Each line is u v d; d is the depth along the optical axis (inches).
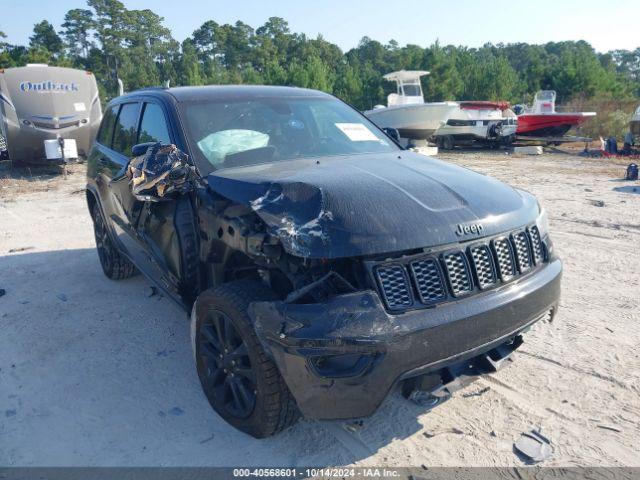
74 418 131.3
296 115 169.5
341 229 102.3
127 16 5142.7
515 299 111.4
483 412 129.0
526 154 765.3
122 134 197.2
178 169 131.7
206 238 129.4
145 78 3841.0
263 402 108.7
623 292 201.8
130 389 143.6
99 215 225.1
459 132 852.6
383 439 120.1
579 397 133.9
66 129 593.0
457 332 102.7
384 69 4596.5
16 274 243.1
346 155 158.7
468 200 117.1
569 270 228.1
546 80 1823.3
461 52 2148.1
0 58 2194.9
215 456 115.7
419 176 128.6
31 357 163.6
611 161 645.9
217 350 123.3
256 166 142.6
